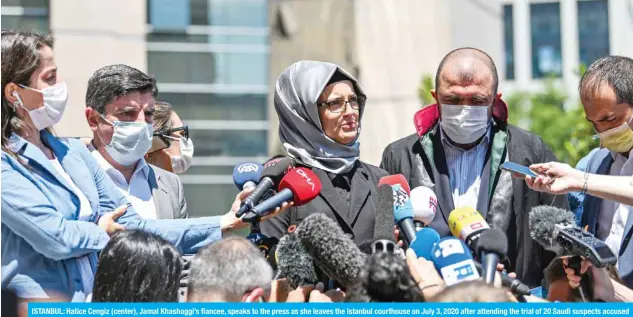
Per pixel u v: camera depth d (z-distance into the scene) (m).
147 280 3.56
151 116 4.68
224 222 4.17
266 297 3.50
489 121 4.82
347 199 4.49
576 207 4.94
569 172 4.10
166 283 3.58
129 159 4.63
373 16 11.77
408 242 3.84
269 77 12.45
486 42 12.28
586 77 4.74
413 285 3.17
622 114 4.62
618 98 4.61
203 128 12.31
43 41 4.10
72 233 3.85
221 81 12.38
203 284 3.43
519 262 4.66
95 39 11.24
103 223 4.01
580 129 8.06
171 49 12.27
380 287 3.15
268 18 12.48
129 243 3.59
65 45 11.14
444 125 4.76
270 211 3.87
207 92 12.34
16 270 3.88
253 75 12.48
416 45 11.74
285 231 4.38
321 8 11.99
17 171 3.88
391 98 11.60
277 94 4.69
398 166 4.94
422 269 3.43
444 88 4.71
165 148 5.55
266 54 12.48
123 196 4.37
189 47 12.30
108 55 11.32
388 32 11.73
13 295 3.85
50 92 4.05
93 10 11.29
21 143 3.97
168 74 12.25
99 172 4.35
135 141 4.58
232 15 12.45
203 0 12.38
